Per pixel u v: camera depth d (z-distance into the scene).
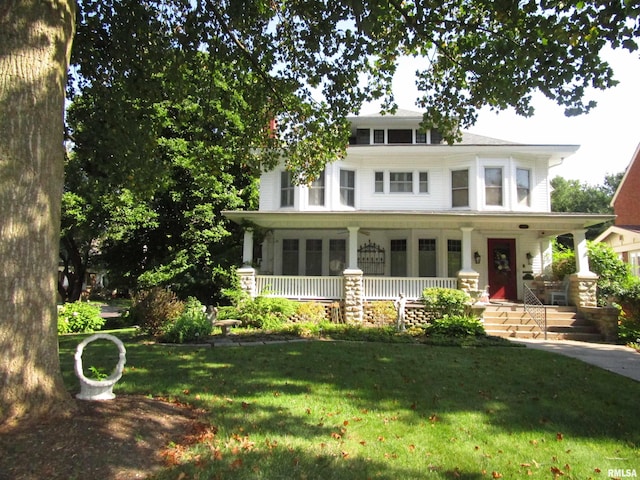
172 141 16.28
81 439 3.48
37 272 3.90
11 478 2.91
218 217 18.00
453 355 8.63
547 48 5.98
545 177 16.67
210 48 8.56
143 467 3.33
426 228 15.85
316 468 3.48
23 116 3.90
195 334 10.11
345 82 9.02
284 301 13.85
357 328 11.95
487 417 4.91
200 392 5.53
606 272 15.13
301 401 5.28
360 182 17.28
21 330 3.75
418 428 4.51
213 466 3.43
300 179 11.66
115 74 8.93
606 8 5.05
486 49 6.96
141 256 19.02
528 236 16.94
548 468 3.66
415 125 17.86
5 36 3.93
